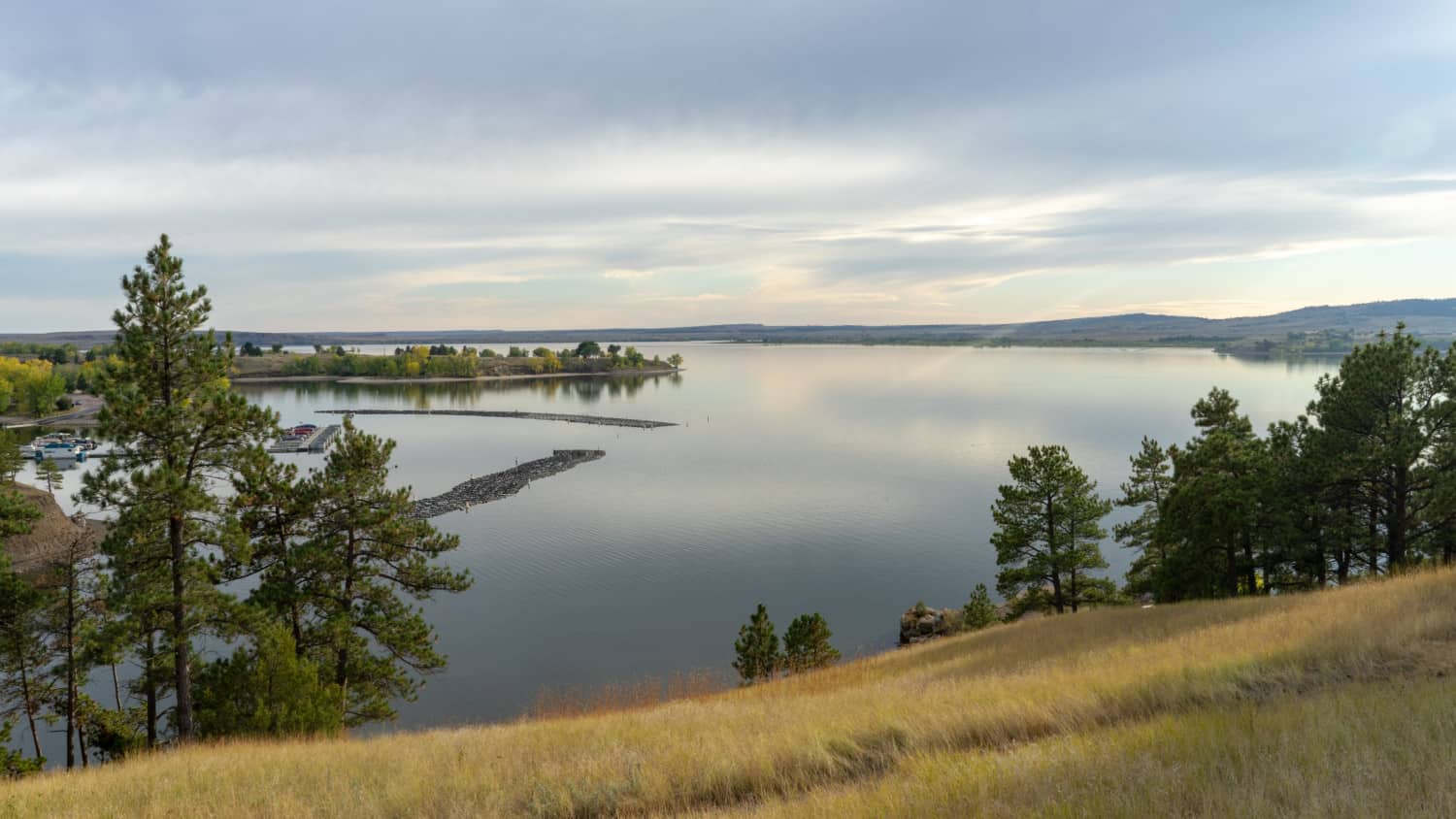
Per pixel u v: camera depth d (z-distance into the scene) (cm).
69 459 11431
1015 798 641
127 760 1595
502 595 5847
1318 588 2795
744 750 945
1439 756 601
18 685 2486
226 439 2205
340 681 2544
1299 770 607
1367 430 2927
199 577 2133
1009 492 3766
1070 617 2992
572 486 10019
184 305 2122
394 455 12619
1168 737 745
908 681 1850
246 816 901
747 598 5809
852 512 8419
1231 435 3391
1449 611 1230
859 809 673
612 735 1227
